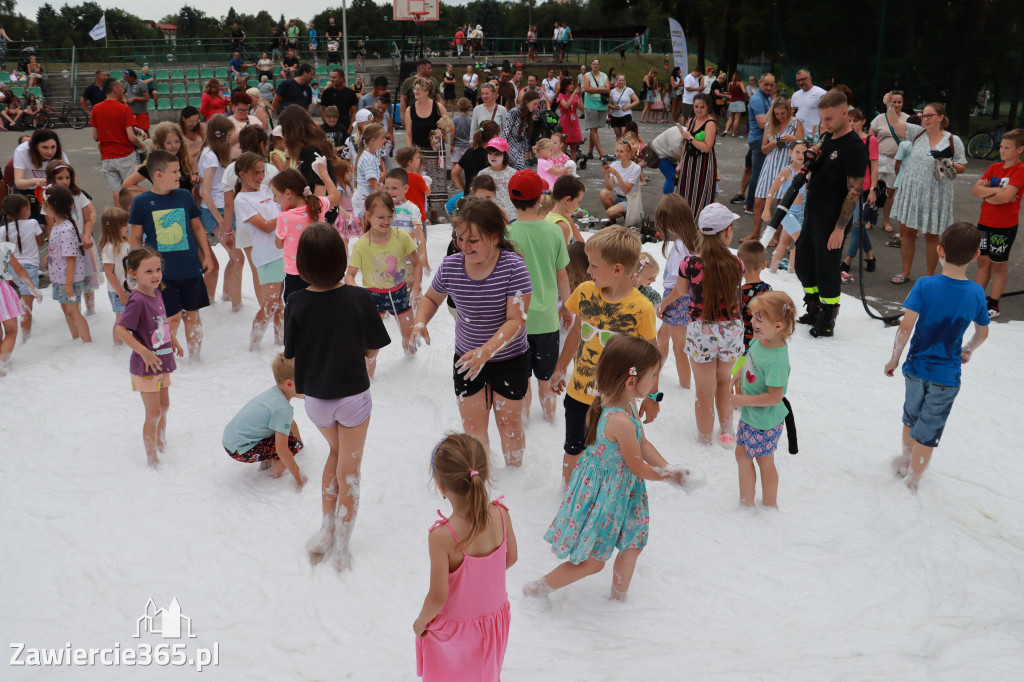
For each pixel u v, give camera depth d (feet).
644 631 12.91
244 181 23.34
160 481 17.29
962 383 22.43
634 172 37.37
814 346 25.31
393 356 23.84
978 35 52.90
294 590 13.82
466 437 10.35
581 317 15.70
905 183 29.84
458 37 131.44
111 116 34.78
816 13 57.06
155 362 17.12
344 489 14.25
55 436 19.19
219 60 114.83
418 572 14.42
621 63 131.95
